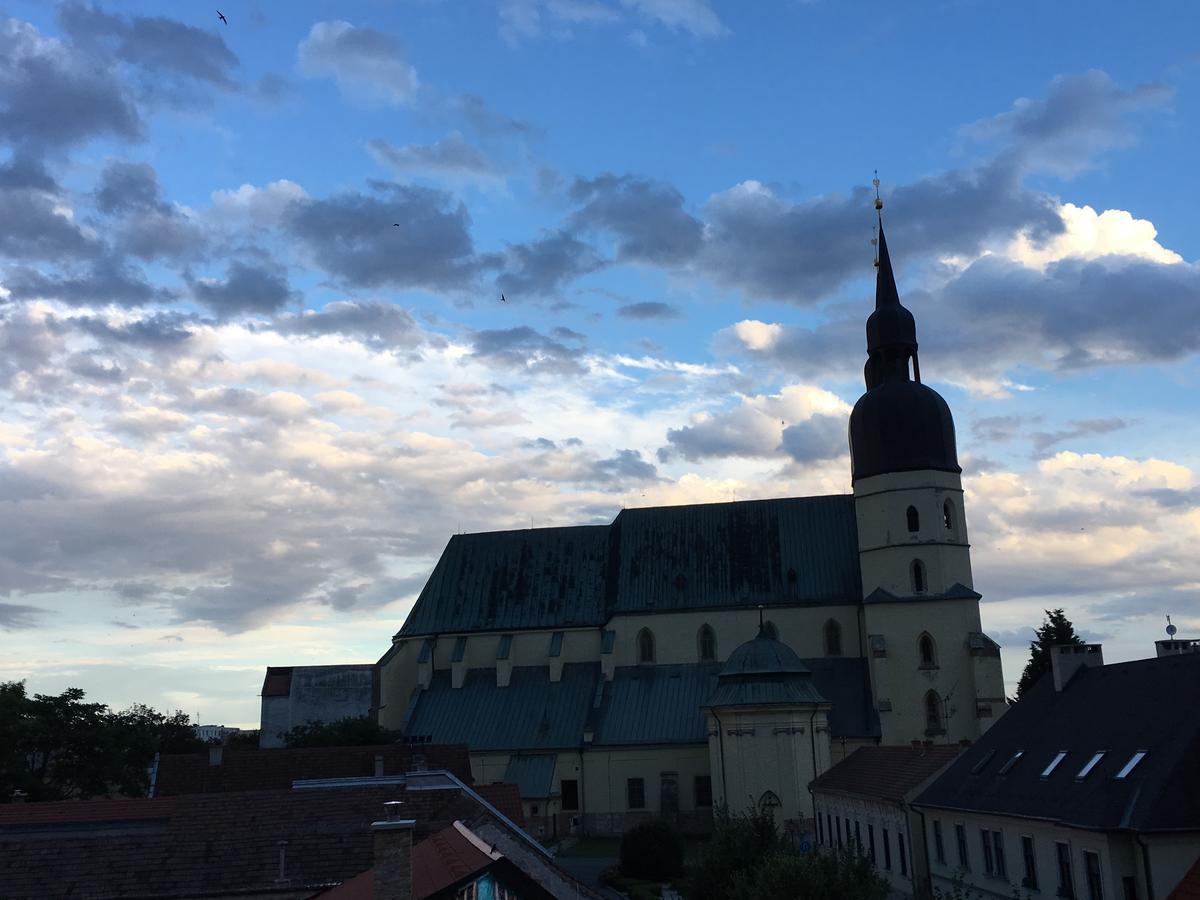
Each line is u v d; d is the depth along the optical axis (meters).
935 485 112.69
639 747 112.00
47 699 107.44
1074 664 61.56
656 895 75.62
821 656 117.00
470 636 124.06
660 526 126.50
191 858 47.88
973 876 59.22
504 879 26.16
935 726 108.19
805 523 123.25
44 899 45.62
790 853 47.97
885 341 116.06
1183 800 43.91
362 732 113.94
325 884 46.25
